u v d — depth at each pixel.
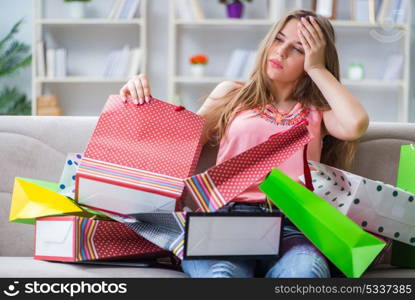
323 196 1.96
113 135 1.96
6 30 6.71
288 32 2.19
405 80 6.01
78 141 2.32
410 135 2.37
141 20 6.14
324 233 1.69
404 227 1.93
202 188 1.72
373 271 1.98
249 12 6.45
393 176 2.34
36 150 2.30
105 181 1.88
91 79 6.12
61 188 1.99
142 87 2.05
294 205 1.73
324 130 2.24
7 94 6.53
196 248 1.69
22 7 6.71
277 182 1.73
